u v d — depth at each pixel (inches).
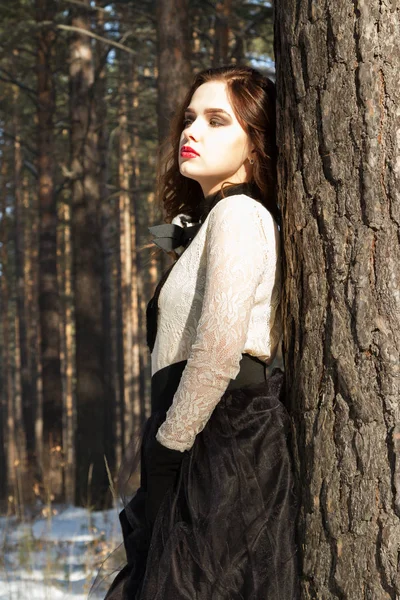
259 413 69.8
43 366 536.4
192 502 67.3
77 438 429.4
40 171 564.1
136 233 815.1
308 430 68.1
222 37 398.3
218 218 68.8
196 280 70.8
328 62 66.9
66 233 1021.2
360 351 65.2
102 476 412.8
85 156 457.4
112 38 567.2
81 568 201.9
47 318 544.4
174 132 86.8
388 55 64.9
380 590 63.5
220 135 74.9
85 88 465.1
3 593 176.9
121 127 591.8
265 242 70.2
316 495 66.9
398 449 63.6
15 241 831.7
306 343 68.5
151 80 543.8
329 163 66.8
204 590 65.6
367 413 64.7
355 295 65.5
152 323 75.1
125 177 764.0
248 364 71.2
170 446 66.4
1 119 708.0
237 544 66.5
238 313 64.7
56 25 422.0
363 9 65.3
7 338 976.3
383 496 63.9
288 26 70.1
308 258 68.4
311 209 68.2
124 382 835.4
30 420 760.3
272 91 76.5
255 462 68.5
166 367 72.2
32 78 665.6
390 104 64.8
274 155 76.0
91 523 270.1
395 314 64.5
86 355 438.6
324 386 67.0
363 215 65.5
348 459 65.2
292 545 67.8
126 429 853.8
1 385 1279.5
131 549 74.5
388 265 64.6
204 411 64.8
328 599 65.7
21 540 233.6
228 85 75.4
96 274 450.6
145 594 67.0
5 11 482.6
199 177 76.4
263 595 65.4
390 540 63.4
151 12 459.8
